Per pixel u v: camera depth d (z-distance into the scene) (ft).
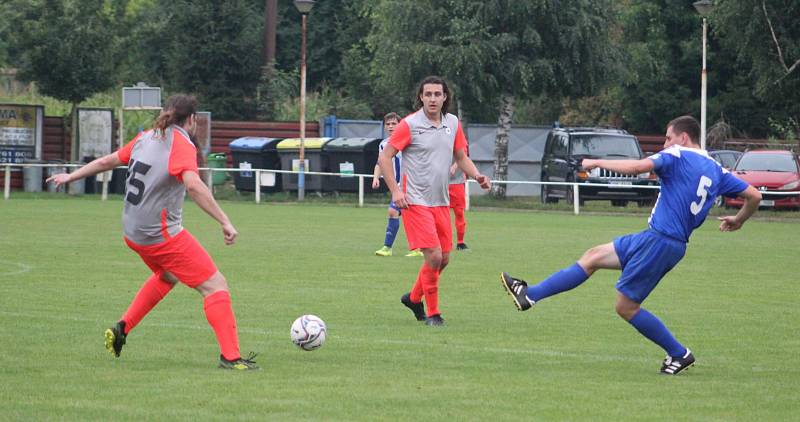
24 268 124.77
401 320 91.04
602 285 118.11
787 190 263.29
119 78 309.01
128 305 96.63
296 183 301.22
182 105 66.33
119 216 213.05
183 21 388.16
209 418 54.39
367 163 292.81
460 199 154.61
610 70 305.12
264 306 97.71
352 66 428.97
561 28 297.53
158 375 65.67
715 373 69.56
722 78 405.80
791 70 301.84
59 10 296.71
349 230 189.06
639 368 70.79
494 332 85.35
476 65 291.99
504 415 56.03
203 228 189.06
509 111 311.47
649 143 367.86
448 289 112.68
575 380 66.13
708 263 144.56
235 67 391.86
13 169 305.94
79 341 77.71
